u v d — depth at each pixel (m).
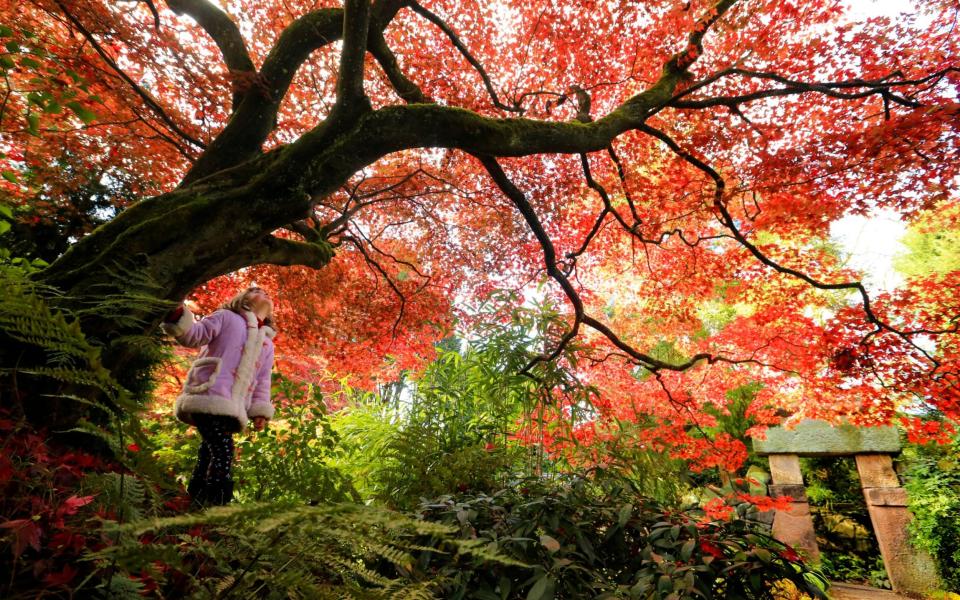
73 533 1.19
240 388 2.59
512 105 6.03
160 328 2.60
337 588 0.94
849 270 5.54
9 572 1.06
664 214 5.91
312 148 3.09
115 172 5.32
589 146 4.14
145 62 3.87
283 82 3.57
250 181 3.05
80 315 2.14
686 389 6.77
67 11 3.46
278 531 0.89
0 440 1.49
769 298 6.06
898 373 5.01
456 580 1.94
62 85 3.31
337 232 5.41
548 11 5.52
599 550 2.37
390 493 3.29
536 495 2.77
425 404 4.13
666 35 5.30
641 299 7.30
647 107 4.68
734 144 4.98
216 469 2.43
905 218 4.63
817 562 9.16
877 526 9.30
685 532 2.39
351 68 3.06
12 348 1.91
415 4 4.30
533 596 1.91
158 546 0.79
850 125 4.91
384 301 6.29
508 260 7.23
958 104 3.68
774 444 10.38
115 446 0.95
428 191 6.64
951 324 4.80
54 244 5.14
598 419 4.49
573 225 6.77
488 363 4.40
